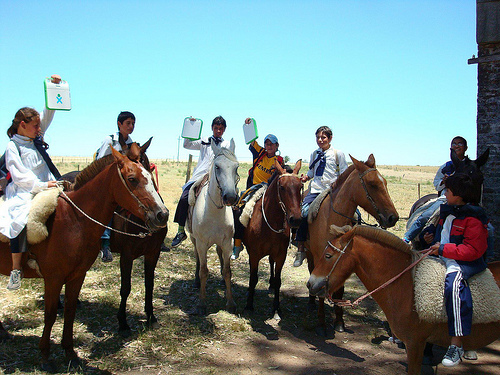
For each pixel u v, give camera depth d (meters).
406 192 30.02
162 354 4.64
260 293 7.23
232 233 6.06
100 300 6.20
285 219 5.77
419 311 3.28
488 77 6.57
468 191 3.33
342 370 4.44
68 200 4.18
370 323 5.94
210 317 5.82
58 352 4.52
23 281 6.77
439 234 3.93
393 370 4.46
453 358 3.16
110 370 4.22
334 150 6.40
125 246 5.12
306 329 5.58
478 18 6.53
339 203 5.20
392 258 3.58
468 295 3.19
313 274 3.68
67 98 4.65
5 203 4.12
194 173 6.95
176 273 8.12
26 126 4.23
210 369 4.30
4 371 4.06
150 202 4.06
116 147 5.50
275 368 4.44
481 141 6.66
